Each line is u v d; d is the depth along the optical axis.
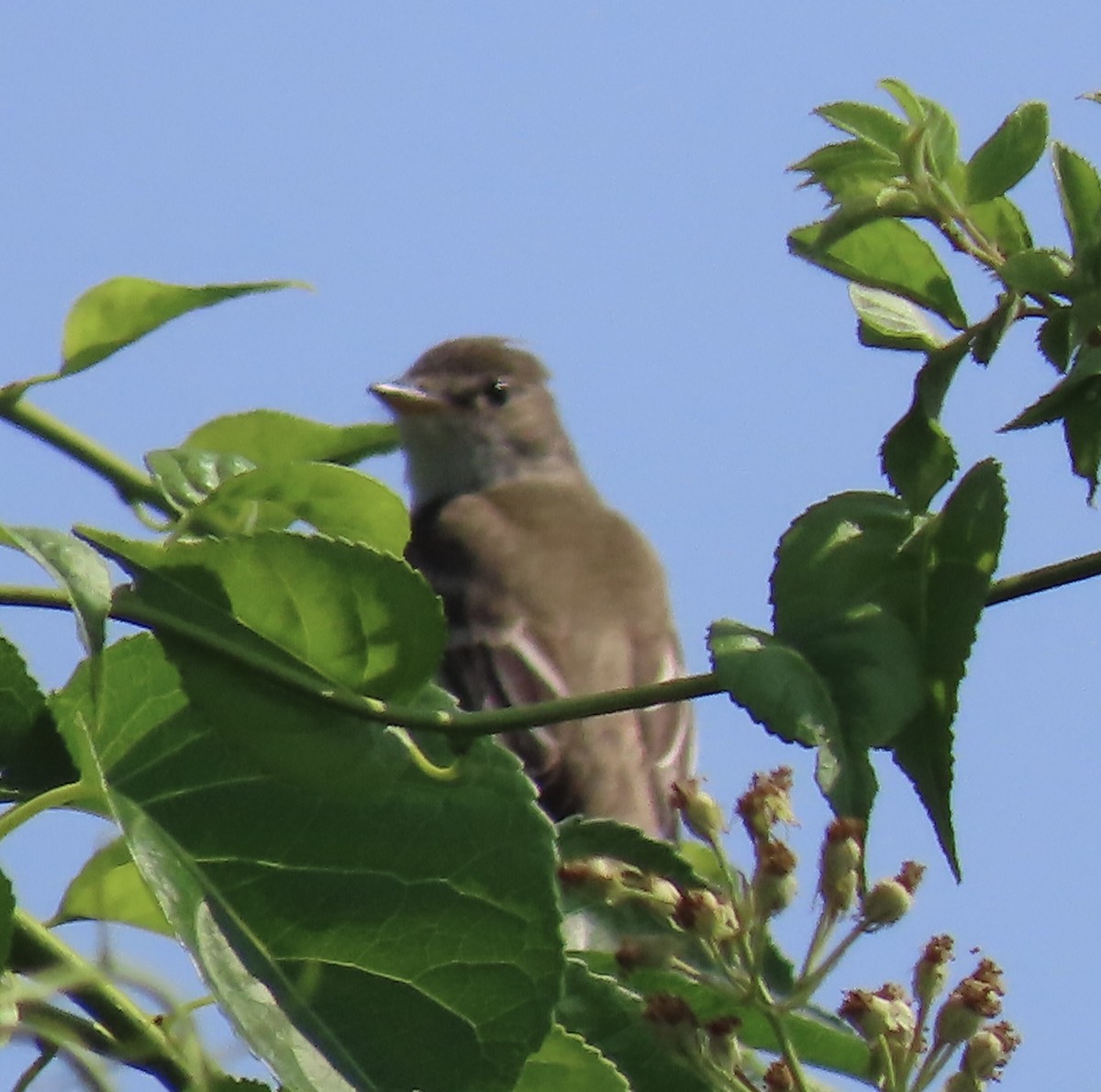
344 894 4.02
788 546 4.40
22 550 3.78
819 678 4.17
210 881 4.01
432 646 4.14
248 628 4.16
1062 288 4.59
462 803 4.09
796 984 4.58
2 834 3.98
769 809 4.61
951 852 4.21
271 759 4.06
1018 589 4.31
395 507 5.12
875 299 5.15
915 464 4.64
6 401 4.73
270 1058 3.80
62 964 4.23
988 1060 4.62
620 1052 5.00
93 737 4.08
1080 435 4.60
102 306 4.69
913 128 4.88
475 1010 3.97
